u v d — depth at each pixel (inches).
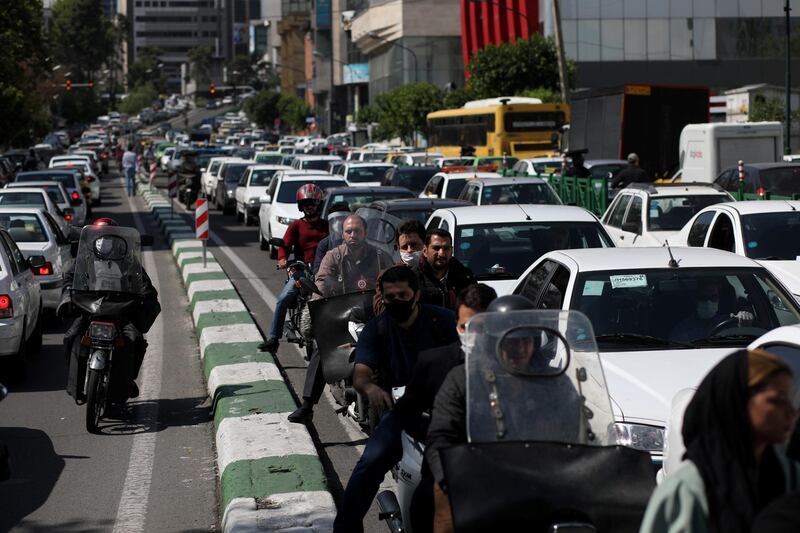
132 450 354.0
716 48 2930.6
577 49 2925.7
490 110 1827.0
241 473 297.9
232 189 1595.7
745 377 126.3
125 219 1553.9
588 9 2918.3
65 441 367.2
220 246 1124.5
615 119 1376.7
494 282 444.8
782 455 131.9
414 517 203.5
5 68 1987.0
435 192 956.0
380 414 306.3
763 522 114.2
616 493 173.0
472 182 791.7
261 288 786.8
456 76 3865.7
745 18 2928.2
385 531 273.6
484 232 468.1
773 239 501.4
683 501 127.9
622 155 1355.8
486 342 188.7
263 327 609.0
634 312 306.0
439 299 315.6
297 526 253.6
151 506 295.0
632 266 319.3
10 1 1991.9
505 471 174.2
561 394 187.2
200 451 352.5
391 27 3941.9
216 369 447.5
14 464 339.6
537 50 2522.1
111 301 376.5
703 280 314.2
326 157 1657.2
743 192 791.1
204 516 285.7
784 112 1727.4
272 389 409.4
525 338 188.5
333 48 5610.2
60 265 631.2
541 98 2283.5
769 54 2933.1
